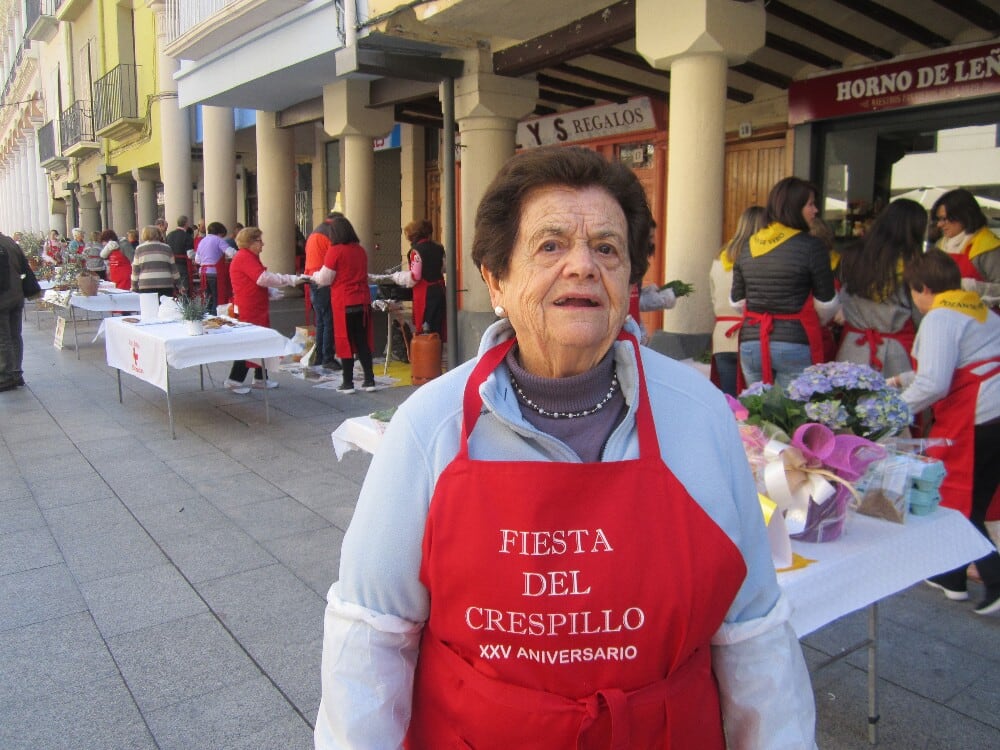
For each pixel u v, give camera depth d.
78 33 25.53
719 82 5.82
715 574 1.21
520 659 1.22
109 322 7.93
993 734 2.67
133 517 4.87
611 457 1.27
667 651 1.24
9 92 44.12
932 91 6.44
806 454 2.17
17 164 45.31
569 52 7.07
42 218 39.19
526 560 1.18
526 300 1.28
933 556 2.35
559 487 1.18
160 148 18.83
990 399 3.26
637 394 1.28
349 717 1.28
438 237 13.02
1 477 5.70
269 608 3.68
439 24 7.08
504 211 1.31
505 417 1.25
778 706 1.35
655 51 5.89
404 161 13.35
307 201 17.66
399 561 1.26
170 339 6.57
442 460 1.26
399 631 1.30
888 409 2.31
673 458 1.27
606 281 1.27
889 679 3.00
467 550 1.20
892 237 3.93
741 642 1.37
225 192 14.42
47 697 2.99
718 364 5.29
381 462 1.31
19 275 8.91
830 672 3.05
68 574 4.06
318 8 7.93
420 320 8.84
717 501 1.26
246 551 4.33
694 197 6.00
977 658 3.12
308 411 7.61
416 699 1.36
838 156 7.50
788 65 7.40
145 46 19.19
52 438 6.76
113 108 20.61
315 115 11.17
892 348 4.00
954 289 3.24
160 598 3.79
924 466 2.42
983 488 3.37
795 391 2.37
